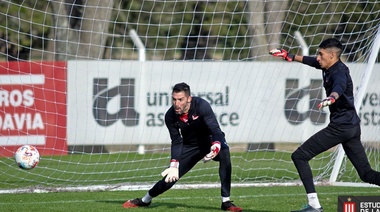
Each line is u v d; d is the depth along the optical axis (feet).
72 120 171.63
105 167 154.51
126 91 174.70
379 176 82.74
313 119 178.29
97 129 172.96
